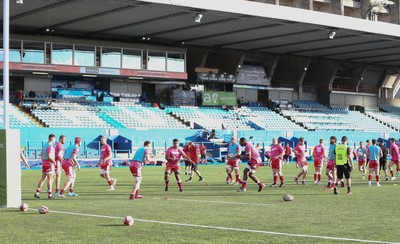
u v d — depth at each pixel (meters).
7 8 16.08
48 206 16.84
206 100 60.31
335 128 65.19
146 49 54.78
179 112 57.94
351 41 56.81
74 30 49.69
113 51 53.12
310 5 65.06
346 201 18.25
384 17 71.06
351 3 69.44
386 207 16.31
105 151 23.44
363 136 62.38
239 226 12.34
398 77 78.56
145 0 39.41
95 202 18.19
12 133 16.33
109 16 44.78
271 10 45.22
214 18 45.91
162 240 10.48
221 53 63.66
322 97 70.56
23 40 48.94
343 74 72.38
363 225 12.44
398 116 73.81
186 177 32.81
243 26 49.28
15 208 16.05
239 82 63.97
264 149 53.88
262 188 22.75
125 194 21.47
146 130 50.09
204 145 50.88
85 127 50.41
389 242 10.11
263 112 63.56
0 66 48.28
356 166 47.50
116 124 52.50
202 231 11.60
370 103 74.62
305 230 11.69
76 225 12.53
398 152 30.80
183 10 42.53
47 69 49.78
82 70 51.28
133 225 12.53
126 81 57.47
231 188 24.56
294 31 51.56
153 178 31.91
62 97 53.34
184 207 16.47
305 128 63.31
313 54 64.56
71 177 20.48
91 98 54.94
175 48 56.44
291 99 68.31
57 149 20.42
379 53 64.12
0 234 11.27
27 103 50.88
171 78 56.09
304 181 27.47
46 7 41.41
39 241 10.41
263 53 62.88
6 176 16.30
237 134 54.41
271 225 12.48
